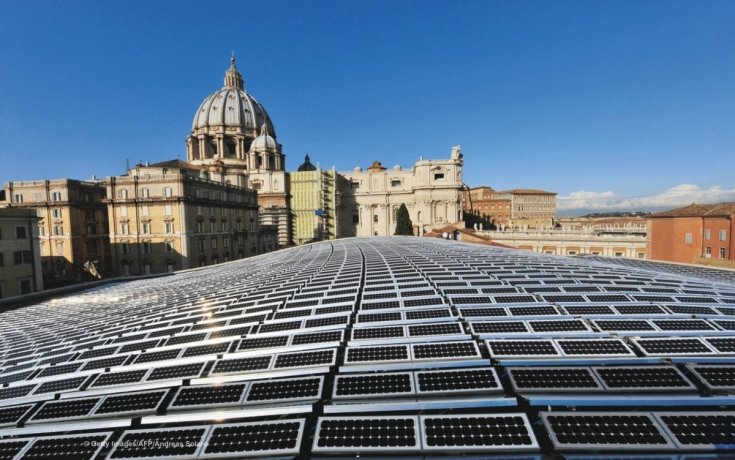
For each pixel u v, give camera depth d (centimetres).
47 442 625
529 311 1063
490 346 816
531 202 14325
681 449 486
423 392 661
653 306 1048
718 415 537
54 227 6059
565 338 841
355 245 4528
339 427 588
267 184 10788
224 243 6800
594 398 599
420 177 11056
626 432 519
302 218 10862
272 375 798
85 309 2525
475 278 1599
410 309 1156
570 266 1933
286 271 2638
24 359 1265
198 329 1239
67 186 6038
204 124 11862
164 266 5766
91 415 711
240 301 1647
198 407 693
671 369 663
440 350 822
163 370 890
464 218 12900
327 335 989
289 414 652
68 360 1129
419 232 11075
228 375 820
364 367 788
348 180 12150
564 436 521
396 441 551
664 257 5084
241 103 12375
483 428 556
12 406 809
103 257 6694
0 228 3691
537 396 617
